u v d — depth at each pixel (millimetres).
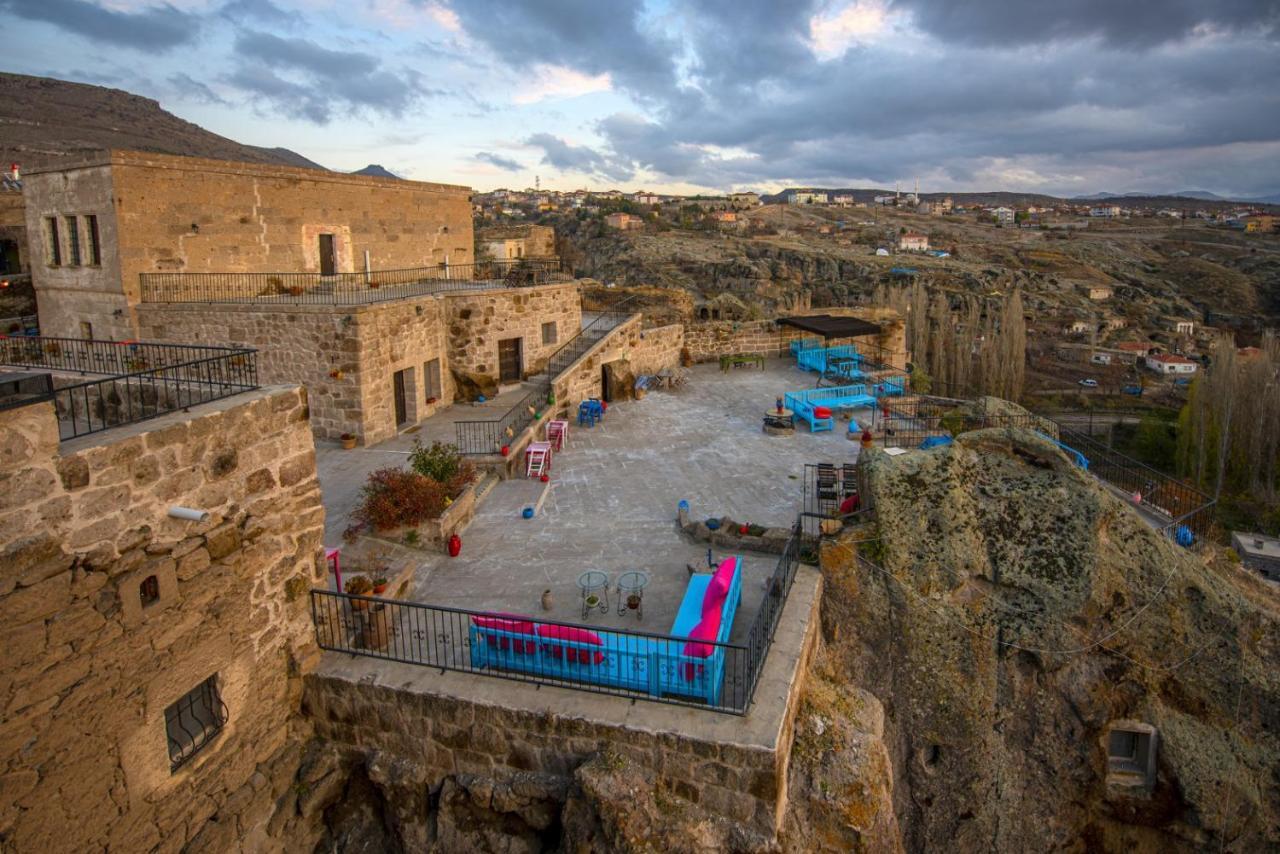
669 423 22328
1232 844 11367
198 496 8047
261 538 8938
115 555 7137
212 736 8445
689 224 177625
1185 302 139000
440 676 9430
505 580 12953
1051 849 11516
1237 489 56469
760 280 111625
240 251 22875
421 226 29078
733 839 8000
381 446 19688
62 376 9852
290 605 9469
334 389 19562
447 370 23875
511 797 8734
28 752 6473
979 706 11609
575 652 9328
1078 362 97875
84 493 6816
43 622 6508
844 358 27906
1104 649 11773
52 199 22062
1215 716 11727
